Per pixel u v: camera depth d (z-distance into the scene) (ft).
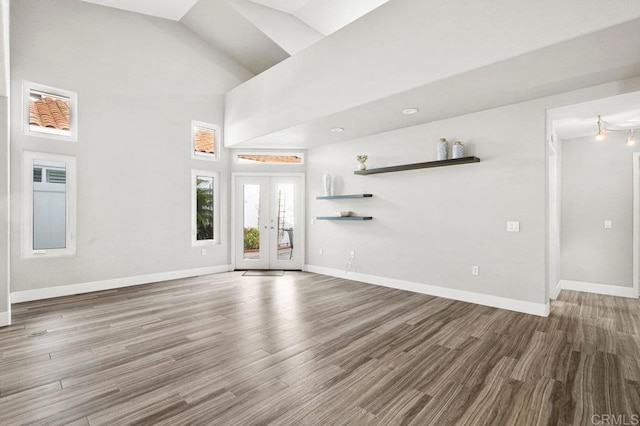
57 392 6.84
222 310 12.53
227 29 18.21
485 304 13.14
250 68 21.44
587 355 8.59
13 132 13.47
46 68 14.33
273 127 16.39
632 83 9.88
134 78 16.92
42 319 11.46
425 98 11.54
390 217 16.44
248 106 18.22
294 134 17.10
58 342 9.45
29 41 13.93
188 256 18.99
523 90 10.89
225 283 17.33
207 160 19.80
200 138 19.66
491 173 12.89
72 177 14.99
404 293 15.16
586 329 10.48
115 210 16.28
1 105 10.70
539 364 8.10
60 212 14.78
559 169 15.98
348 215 18.16
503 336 9.92
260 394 6.77
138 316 11.80
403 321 11.27
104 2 15.83
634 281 14.56
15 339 9.66
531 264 11.98
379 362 8.21
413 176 15.48
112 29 16.26
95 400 6.56
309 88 14.26
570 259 16.25
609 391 6.88
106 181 15.98
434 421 5.90
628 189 14.76
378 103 12.03
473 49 9.24
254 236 21.39
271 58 19.66
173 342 9.45
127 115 16.67
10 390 6.92
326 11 17.66
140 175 17.10
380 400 6.57
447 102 12.00
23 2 13.80
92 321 11.27
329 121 14.52
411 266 15.60
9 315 10.88
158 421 5.90
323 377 7.47
